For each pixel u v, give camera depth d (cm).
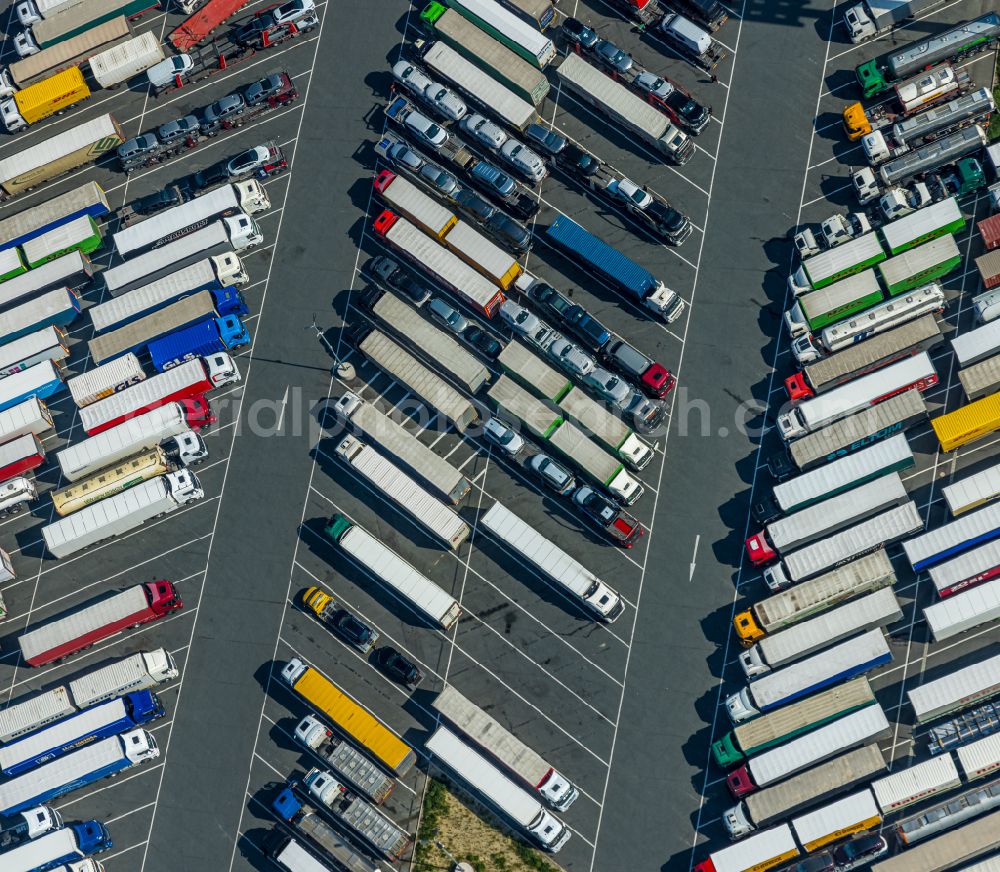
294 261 19238
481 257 18562
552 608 17700
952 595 17112
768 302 18550
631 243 18912
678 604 17612
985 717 16738
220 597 18100
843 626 17062
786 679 16925
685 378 18362
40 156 19688
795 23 19512
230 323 18850
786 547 17425
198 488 18412
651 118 18838
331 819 17300
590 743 17262
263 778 17450
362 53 19938
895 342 17912
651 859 16862
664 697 17338
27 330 19100
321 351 18862
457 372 18162
